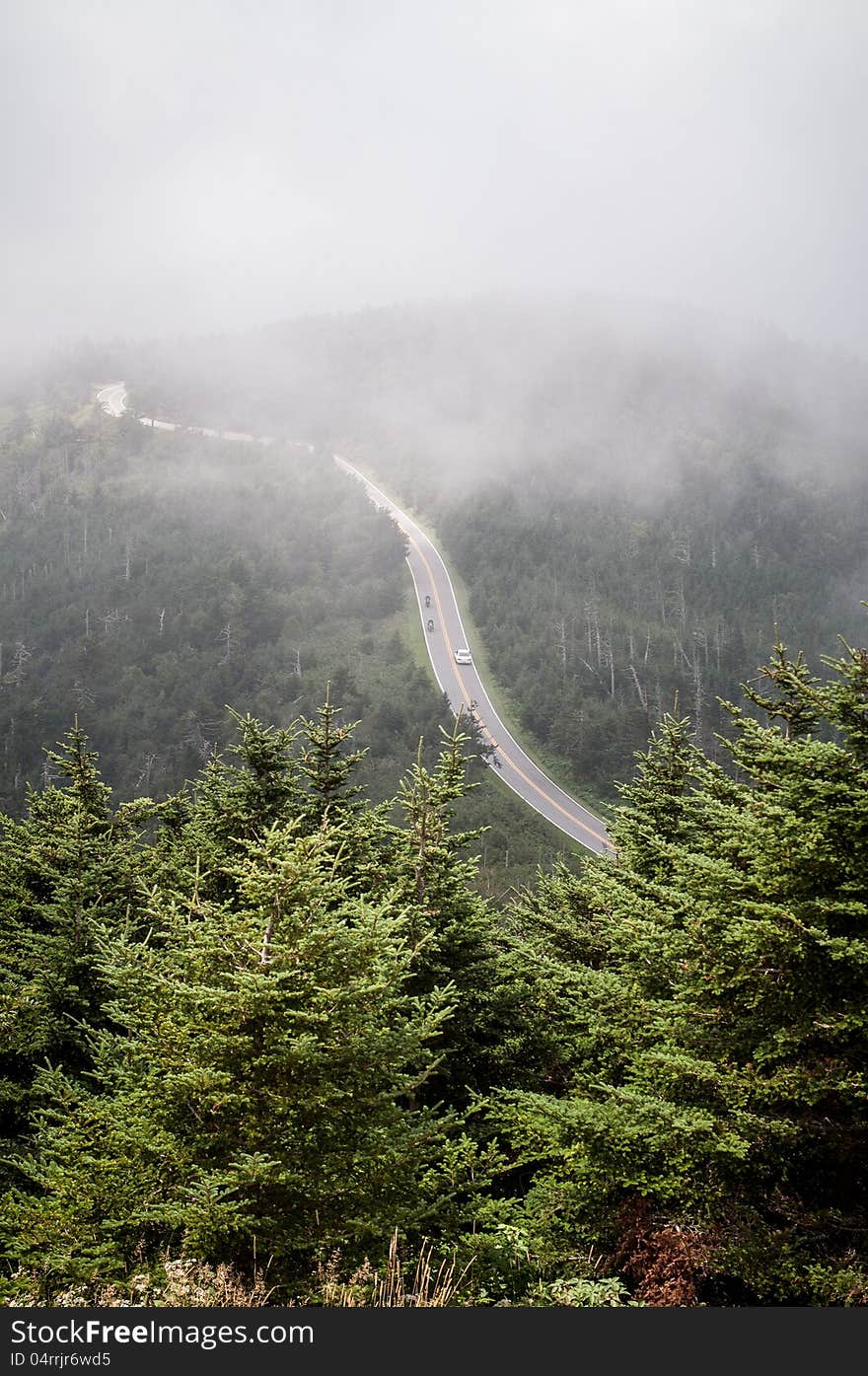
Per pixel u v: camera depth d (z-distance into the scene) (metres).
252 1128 5.90
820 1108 7.62
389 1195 6.63
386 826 15.34
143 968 6.72
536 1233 7.98
